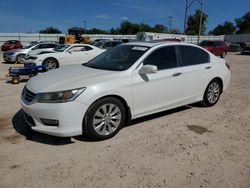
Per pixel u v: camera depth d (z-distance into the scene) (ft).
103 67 16.52
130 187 10.48
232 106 21.53
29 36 180.75
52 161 12.26
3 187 10.36
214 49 81.66
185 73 18.10
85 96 13.47
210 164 12.30
